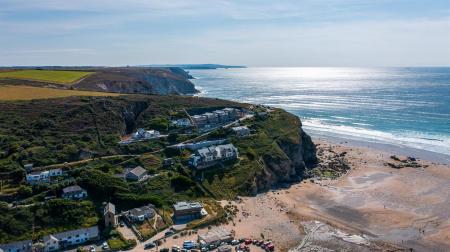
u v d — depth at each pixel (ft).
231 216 328.29
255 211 343.26
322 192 394.93
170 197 346.33
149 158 398.21
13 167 338.13
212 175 385.70
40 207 298.15
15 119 422.00
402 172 453.99
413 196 380.37
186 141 445.78
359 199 375.45
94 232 286.05
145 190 347.15
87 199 321.11
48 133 407.44
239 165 403.34
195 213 320.29
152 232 292.61
